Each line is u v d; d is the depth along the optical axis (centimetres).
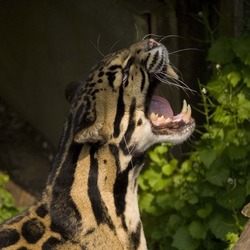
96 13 1838
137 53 1208
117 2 1756
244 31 1686
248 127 1638
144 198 1723
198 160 1667
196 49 1722
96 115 1155
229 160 1616
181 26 1709
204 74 1738
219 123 1648
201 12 1680
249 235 1148
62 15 1962
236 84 1638
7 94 2327
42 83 2142
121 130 1173
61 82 2058
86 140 1134
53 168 1180
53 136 2181
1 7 2177
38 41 2091
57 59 2041
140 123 1190
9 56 2234
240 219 1593
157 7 1691
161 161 1723
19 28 2145
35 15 2062
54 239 1152
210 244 1633
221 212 1625
